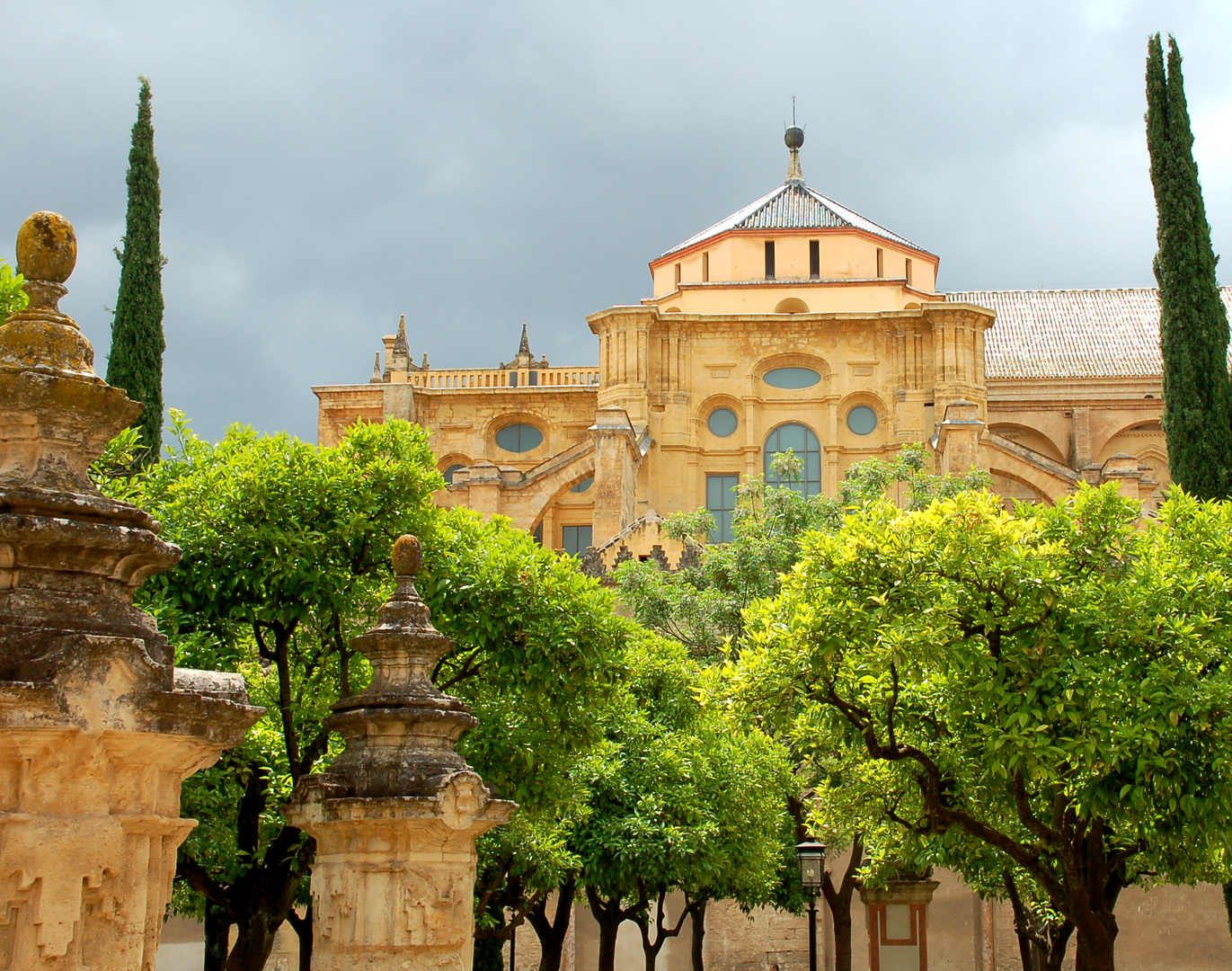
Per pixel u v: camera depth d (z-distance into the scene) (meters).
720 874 32.00
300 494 19.25
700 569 41.56
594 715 21.73
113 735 7.11
